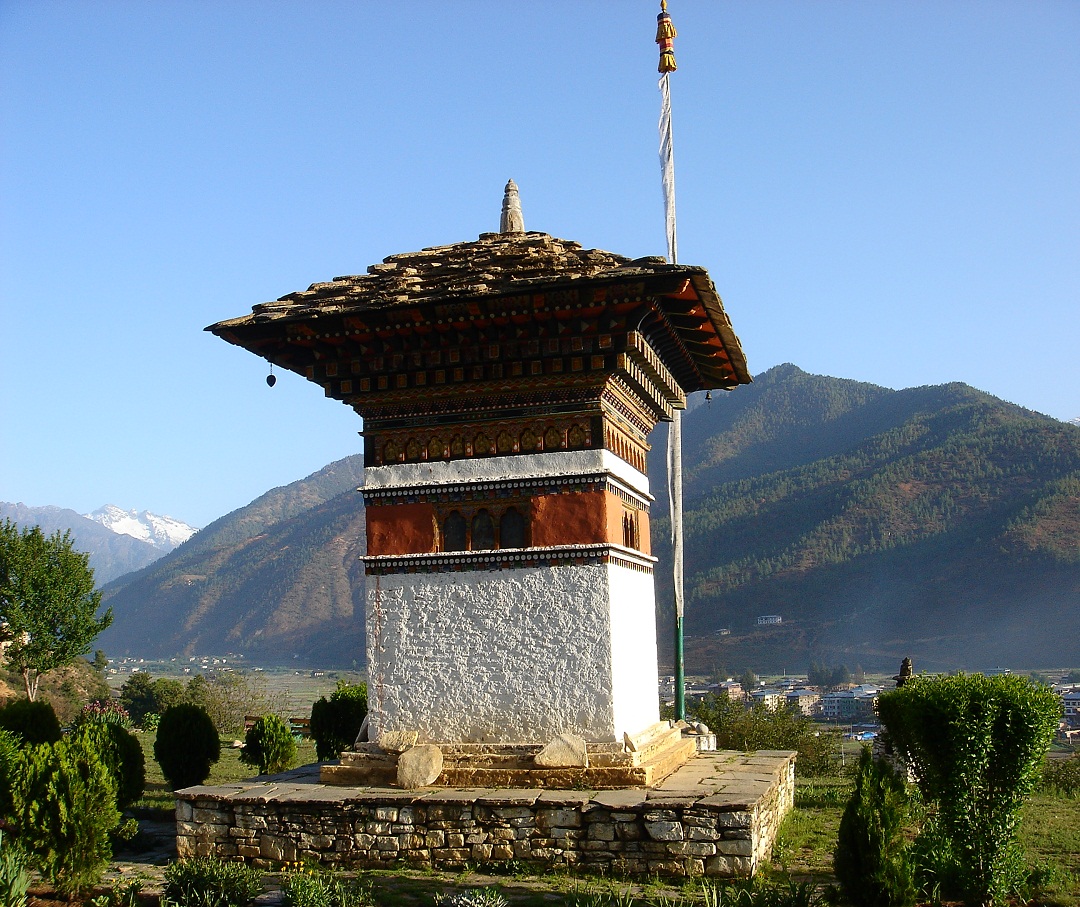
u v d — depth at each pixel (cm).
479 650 1553
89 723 1708
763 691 12938
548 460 1565
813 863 1474
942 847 1304
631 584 1667
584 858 1335
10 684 5906
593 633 1519
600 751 1484
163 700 5466
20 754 1316
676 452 2303
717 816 1307
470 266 1645
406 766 1480
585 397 1562
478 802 1375
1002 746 1225
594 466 1549
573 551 1538
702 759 1823
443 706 1554
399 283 1608
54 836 1277
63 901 1273
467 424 1606
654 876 1309
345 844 1406
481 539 1592
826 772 2967
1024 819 1827
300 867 1348
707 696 4216
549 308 1484
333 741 2234
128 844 1586
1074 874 1391
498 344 1575
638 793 1391
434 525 1602
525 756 1486
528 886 1277
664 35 2217
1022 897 1252
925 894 1253
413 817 1391
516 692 1532
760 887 1177
